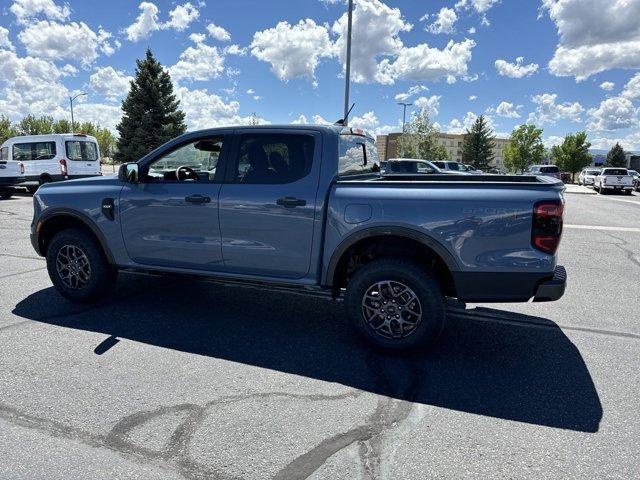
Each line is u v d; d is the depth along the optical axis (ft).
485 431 9.04
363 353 12.70
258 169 13.57
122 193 15.01
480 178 15.42
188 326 14.42
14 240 28.96
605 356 12.74
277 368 11.65
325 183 12.85
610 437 8.89
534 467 7.98
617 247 29.78
